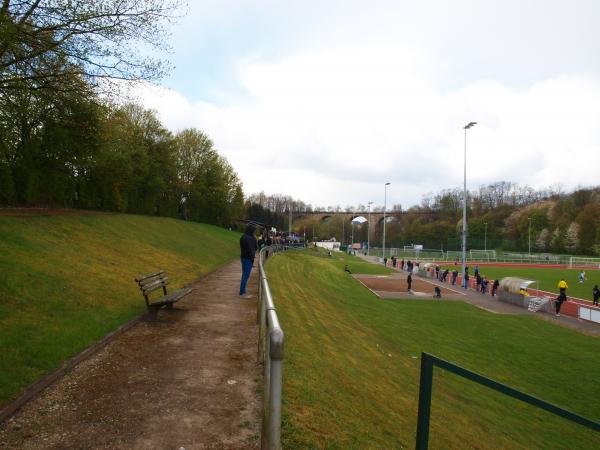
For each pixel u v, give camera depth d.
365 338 15.42
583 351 18.70
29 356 6.29
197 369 6.75
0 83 9.70
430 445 7.36
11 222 14.55
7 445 4.33
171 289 14.30
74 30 10.02
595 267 69.44
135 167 41.06
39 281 9.73
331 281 32.34
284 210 147.62
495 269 63.72
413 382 11.56
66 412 5.12
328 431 5.54
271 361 3.36
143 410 5.26
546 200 133.75
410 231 137.75
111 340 8.05
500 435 9.59
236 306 11.80
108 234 20.69
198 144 61.69
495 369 15.41
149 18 10.78
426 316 24.38
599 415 12.20
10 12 9.25
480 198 151.00
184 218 61.47
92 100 12.20
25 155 21.84
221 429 4.85
